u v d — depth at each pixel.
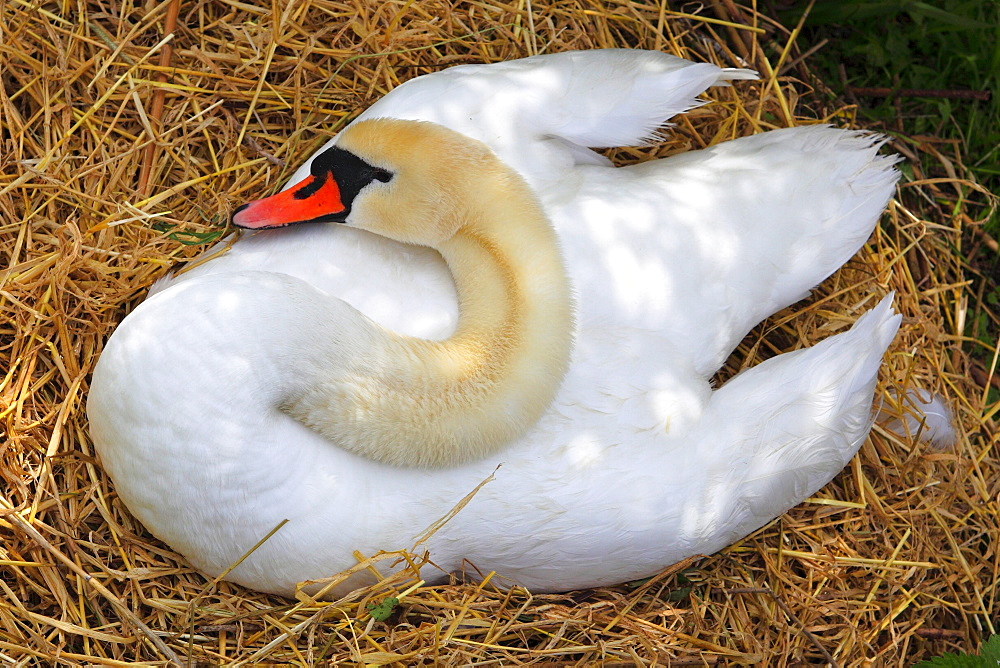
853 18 10.55
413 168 6.97
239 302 6.27
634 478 7.04
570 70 7.85
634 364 7.23
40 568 7.10
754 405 7.54
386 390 6.52
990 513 9.35
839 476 9.00
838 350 7.80
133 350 6.24
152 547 7.26
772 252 7.84
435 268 7.30
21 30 8.41
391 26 8.91
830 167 8.12
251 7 8.95
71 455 7.39
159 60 8.74
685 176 7.93
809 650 8.34
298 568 6.74
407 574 6.91
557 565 7.14
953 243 10.23
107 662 6.84
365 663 6.94
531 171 7.64
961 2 10.61
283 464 6.41
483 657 7.27
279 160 8.73
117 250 8.10
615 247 7.41
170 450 6.22
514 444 6.87
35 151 8.27
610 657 7.39
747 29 9.76
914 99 10.84
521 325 6.82
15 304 7.58
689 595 8.16
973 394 9.85
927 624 9.05
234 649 7.12
